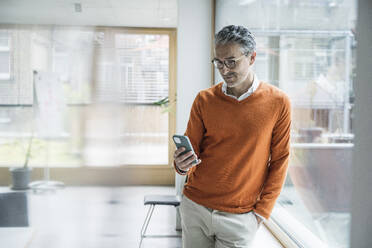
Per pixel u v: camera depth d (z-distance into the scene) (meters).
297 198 1.87
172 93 5.31
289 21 1.86
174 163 1.42
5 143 5.03
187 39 3.24
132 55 5.32
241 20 2.69
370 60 1.10
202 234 1.46
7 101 5.09
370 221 1.11
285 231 2.05
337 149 1.36
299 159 1.81
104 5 4.34
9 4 4.53
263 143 1.33
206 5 3.24
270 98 1.33
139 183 5.24
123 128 5.30
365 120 1.14
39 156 5.04
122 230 3.29
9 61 5.13
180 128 3.28
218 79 3.05
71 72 5.28
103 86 5.31
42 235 3.07
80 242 2.94
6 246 2.78
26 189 4.54
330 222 1.46
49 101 5.00
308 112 1.66
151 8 4.39
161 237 3.16
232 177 1.35
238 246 1.38
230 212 1.36
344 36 1.29
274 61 2.11
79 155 5.15
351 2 1.23
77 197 4.35
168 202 2.96
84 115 5.24
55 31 5.25
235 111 1.34
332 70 1.39
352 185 1.24
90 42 5.30
